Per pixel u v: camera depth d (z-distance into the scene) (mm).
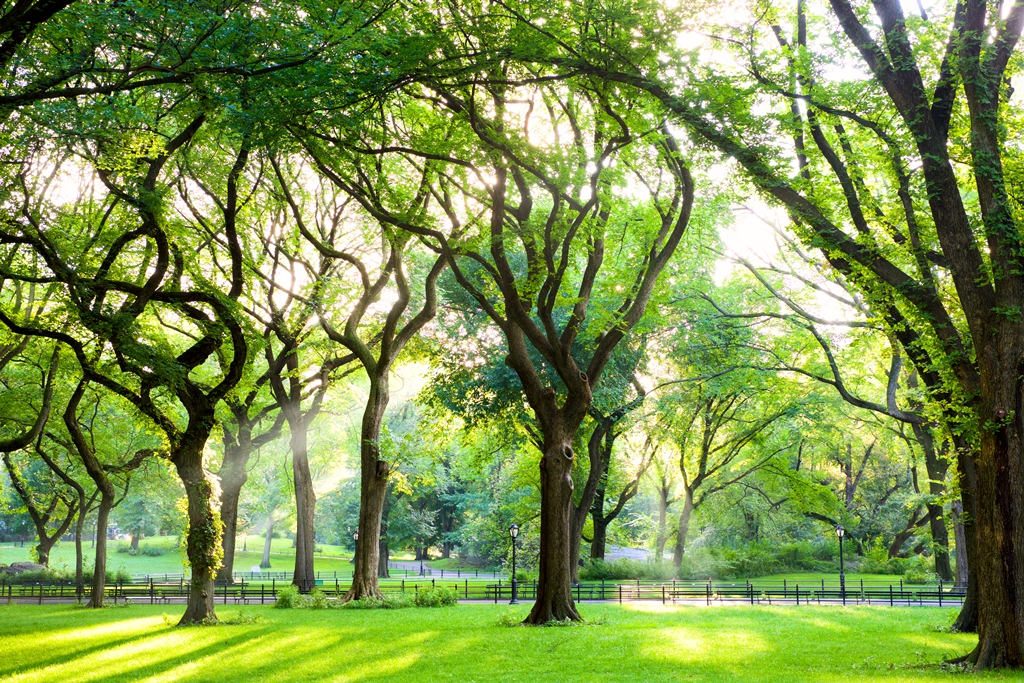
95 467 31922
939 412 19734
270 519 70438
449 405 38938
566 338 23422
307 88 14312
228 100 14586
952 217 15109
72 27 13375
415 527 63312
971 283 14844
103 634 22094
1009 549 13945
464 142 20344
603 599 35281
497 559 65625
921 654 16234
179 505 25750
